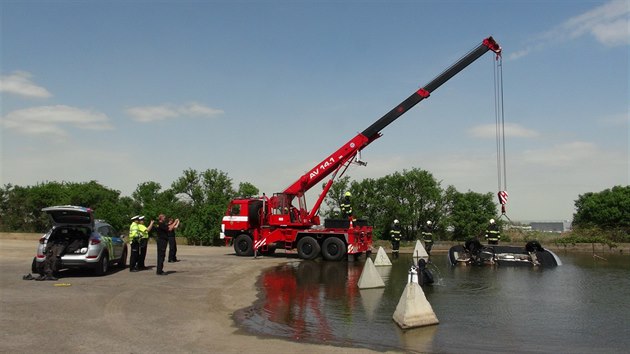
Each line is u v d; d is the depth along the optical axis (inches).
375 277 513.0
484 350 273.6
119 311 354.3
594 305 414.0
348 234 820.6
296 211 883.4
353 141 882.8
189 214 1786.4
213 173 1875.0
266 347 271.9
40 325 302.7
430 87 849.5
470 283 549.0
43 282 489.4
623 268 714.2
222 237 916.0
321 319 354.0
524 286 525.3
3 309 347.3
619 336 308.8
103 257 557.6
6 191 2293.3
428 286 526.0
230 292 469.7
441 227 1539.1
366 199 1520.7
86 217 535.5
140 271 609.6
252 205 890.1
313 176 888.9
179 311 366.6
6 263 694.5
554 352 272.2
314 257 840.9
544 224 2090.3
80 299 393.1
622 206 1552.7
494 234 802.2
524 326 334.3
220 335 298.7
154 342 273.7
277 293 474.9
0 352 243.9
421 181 1512.1
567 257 934.4
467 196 1552.7
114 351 252.7
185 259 810.2
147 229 633.0
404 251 1130.7
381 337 300.5
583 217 1670.8
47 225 2271.2
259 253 910.4
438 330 321.1
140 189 2161.7
